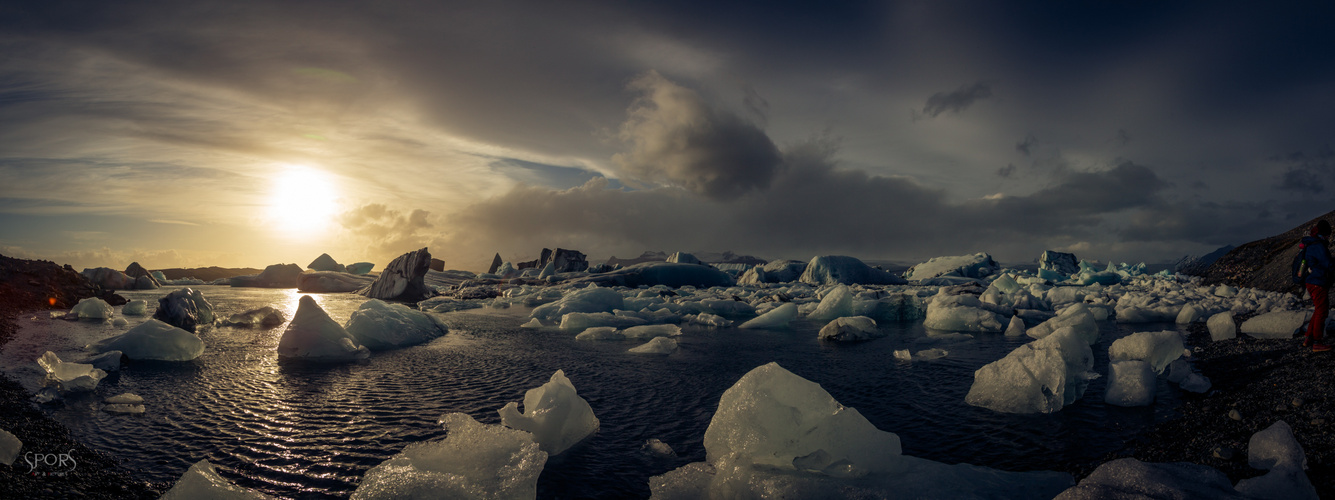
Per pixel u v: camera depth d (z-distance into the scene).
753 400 3.93
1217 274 22.92
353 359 8.52
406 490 3.22
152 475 3.86
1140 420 4.86
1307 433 3.78
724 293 25.38
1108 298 17.66
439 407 5.76
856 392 6.28
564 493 3.64
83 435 4.66
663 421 5.28
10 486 3.32
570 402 4.79
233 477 3.85
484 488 3.35
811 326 13.34
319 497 3.54
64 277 18.27
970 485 3.31
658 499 3.50
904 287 30.52
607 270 35.59
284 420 5.23
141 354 8.25
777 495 3.21
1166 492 2.70
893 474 3.47
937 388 6.43
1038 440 4.49
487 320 15.12
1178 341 6.54
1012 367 5.63
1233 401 4.96
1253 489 2.85
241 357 8.62
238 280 41.22
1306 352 6.23
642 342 10.62
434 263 49.25
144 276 36.19
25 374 6.77
